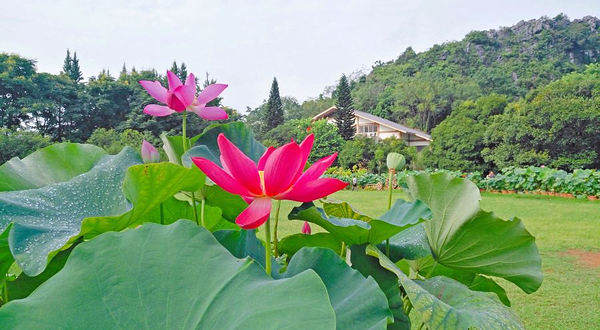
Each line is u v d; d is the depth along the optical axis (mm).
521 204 10203
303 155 721
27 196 898
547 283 4113
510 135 18719
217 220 1387
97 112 26734
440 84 42688
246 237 1019
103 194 971
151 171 839
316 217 1040
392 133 32375
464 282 1323
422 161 22766
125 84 27562
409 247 1154
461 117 22562
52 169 1131
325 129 27516
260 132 38781
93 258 650
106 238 683
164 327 580
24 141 17000
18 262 696
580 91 19328
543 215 8383
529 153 18078
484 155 20250
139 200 882
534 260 1113
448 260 1212
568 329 3059
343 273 832
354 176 17953
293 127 31172
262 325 546
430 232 1221
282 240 1217
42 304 589
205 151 1158
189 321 586
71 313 582
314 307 561
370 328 713
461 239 1153
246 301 593
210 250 693
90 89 27125
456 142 21469
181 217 1294
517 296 3707
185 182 911
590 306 3479
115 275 632
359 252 1019
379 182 16438
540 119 17859
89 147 1187
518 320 899
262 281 636
